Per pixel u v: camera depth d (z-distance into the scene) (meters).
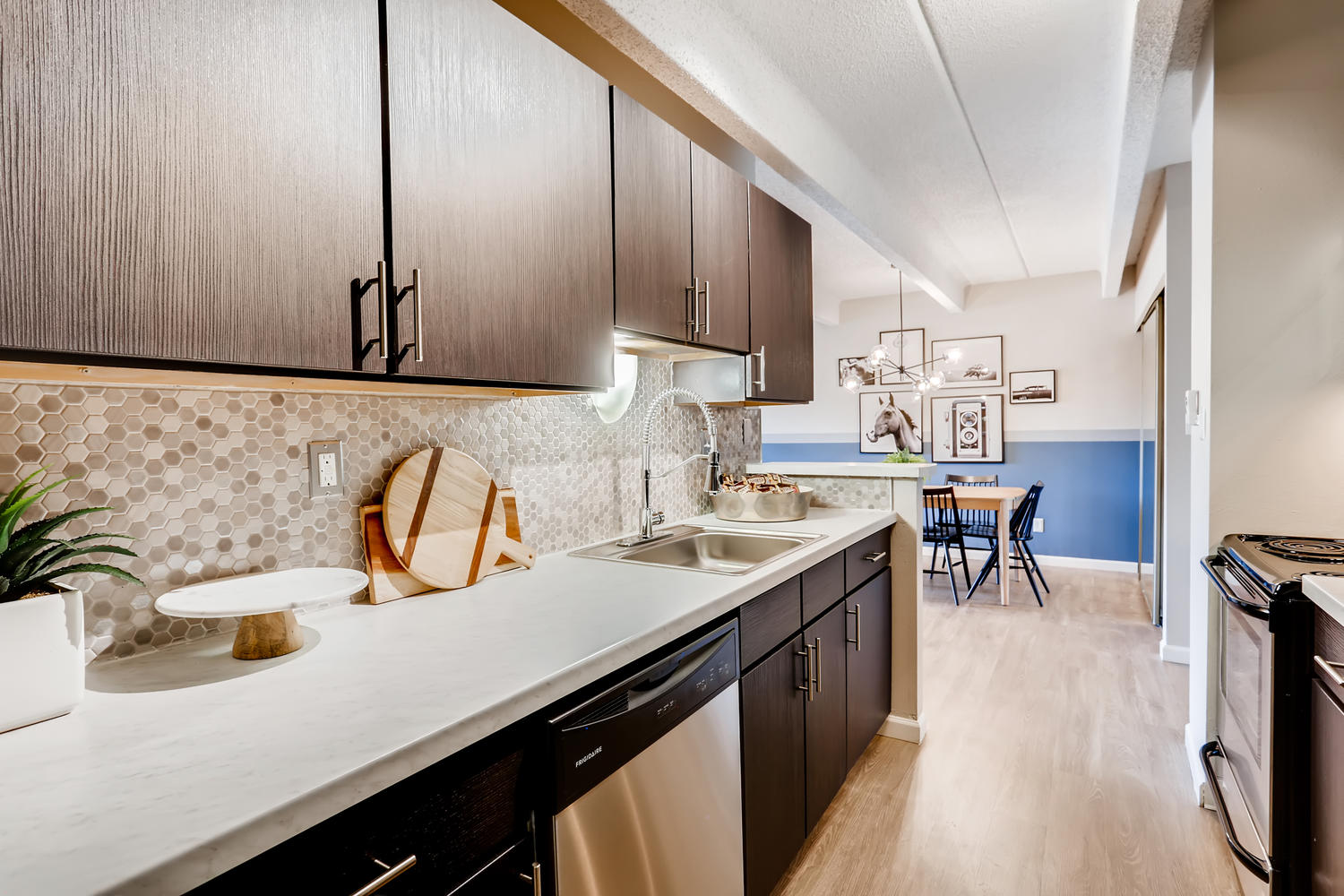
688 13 1.79
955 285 5.34
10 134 0.62
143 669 0.93
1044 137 2.86
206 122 0.77
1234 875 1.66
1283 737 1.24
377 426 1.32
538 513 1.71
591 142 1.39
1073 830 1.87
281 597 1.00
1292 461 1.79
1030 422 5.62
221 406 1.08
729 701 1.34
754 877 1.44
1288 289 1.78
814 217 3.89
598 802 0.98
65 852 0.53
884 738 2.44
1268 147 1.79
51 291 0.65
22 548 0.77
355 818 0.68
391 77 0.98
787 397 2.31
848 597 2.03
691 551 2.06
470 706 0.80
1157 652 3.32
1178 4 1.75
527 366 1.21
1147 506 4.91
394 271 0.98
